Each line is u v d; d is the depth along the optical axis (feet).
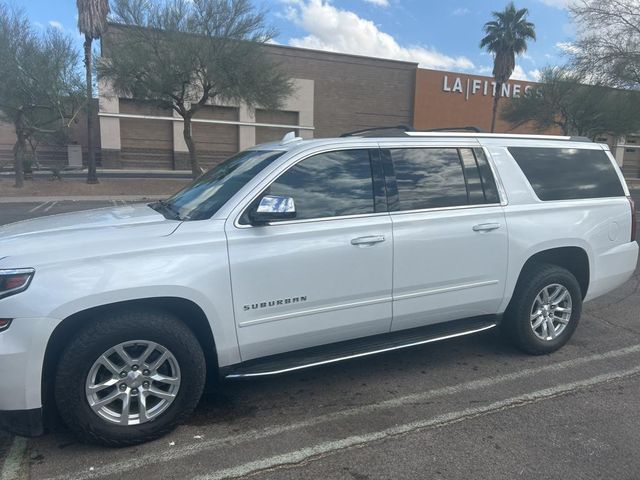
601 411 11.59
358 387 12.94
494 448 10.11
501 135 14.49
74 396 9.46
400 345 12.51
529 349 14.65
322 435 10.64
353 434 10.67
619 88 65.16
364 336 12.50
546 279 14.39
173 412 10.35
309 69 130.72
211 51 69.00
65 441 10.34
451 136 13.65
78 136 130.72
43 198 69.26
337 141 12.25
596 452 9.96
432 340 12.90
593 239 15.14
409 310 12.68
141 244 9.98
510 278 13.93
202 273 10.23
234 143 128.88
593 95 101.50
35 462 9.64
